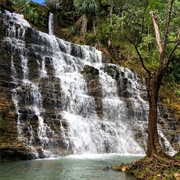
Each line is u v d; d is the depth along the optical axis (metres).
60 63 28.52
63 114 21.55
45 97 21.31
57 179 11.11
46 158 16.86
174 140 25.25
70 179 11.13
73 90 24.31
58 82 23.44
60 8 48.81
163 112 27.80
